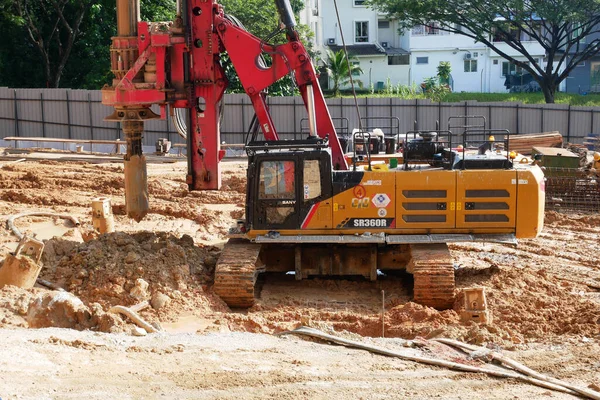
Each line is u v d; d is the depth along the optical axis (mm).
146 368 11141
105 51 55031
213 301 15602
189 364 11430
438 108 41156
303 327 13867
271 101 41750
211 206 26828
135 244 17016
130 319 14062
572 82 74500
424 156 17594
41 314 13453
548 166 26656
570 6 50562
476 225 16469
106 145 43594
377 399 10523
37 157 36438
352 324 14781
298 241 16312
